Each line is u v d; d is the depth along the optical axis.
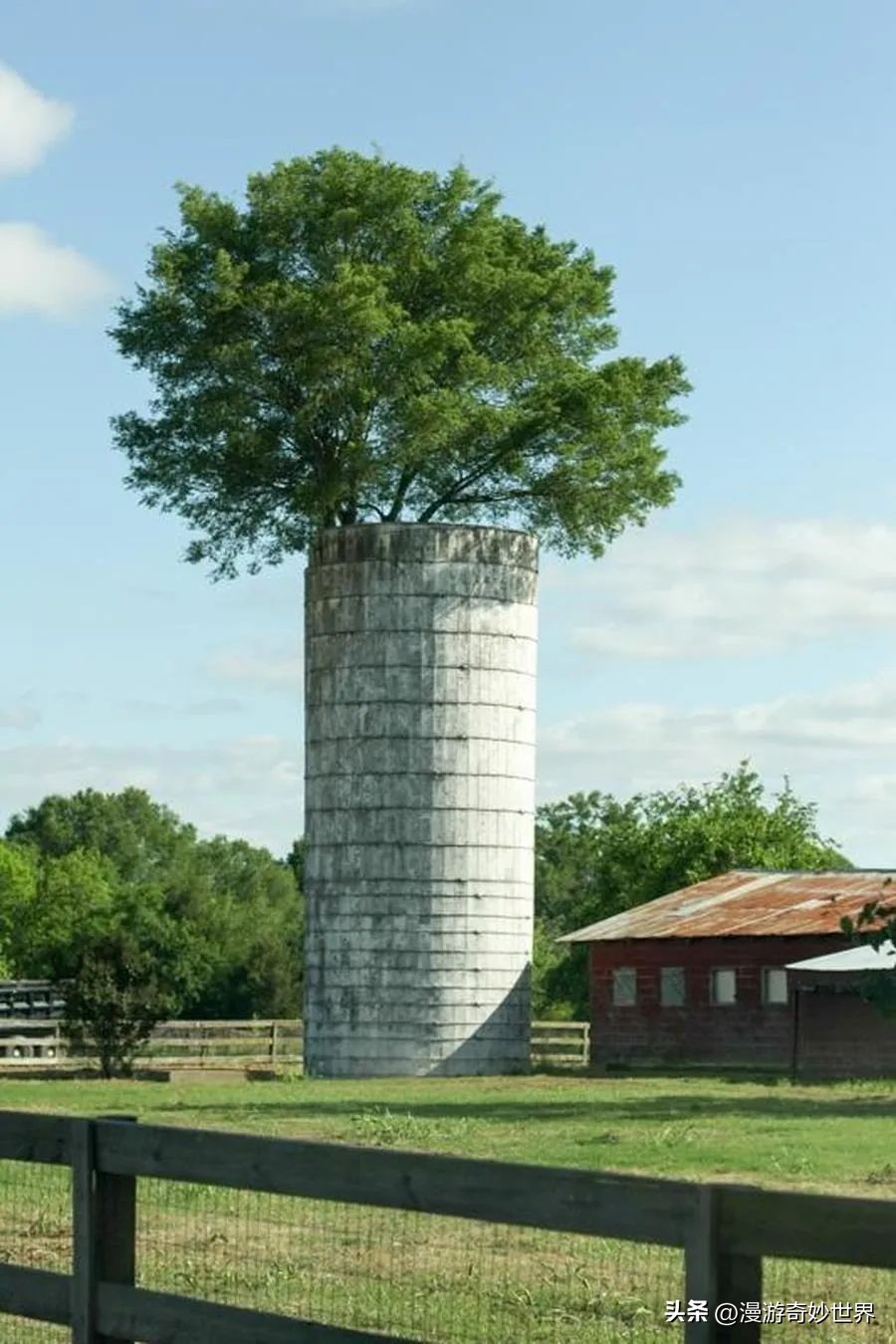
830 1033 60.81
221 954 122.75
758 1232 9.86
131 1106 42.12
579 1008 114.44
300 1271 17.33
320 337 61.25
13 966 130.38
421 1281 16.88
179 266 63.06
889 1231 9.50
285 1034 75.25
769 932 64.38
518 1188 10.75
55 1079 57.59
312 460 64.50
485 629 61.78
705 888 73.94
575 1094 47.56
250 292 61.62
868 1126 35.25
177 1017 117.62
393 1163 11.25
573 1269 17.38
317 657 62.50
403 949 60.81
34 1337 14.75
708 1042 66.12
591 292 65.62
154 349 63.44
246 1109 40.84
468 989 60.97
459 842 61.09
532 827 63.06
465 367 62.88
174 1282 16.80
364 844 61.22
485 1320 15.36
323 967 61.59
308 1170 11.65
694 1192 10.05
